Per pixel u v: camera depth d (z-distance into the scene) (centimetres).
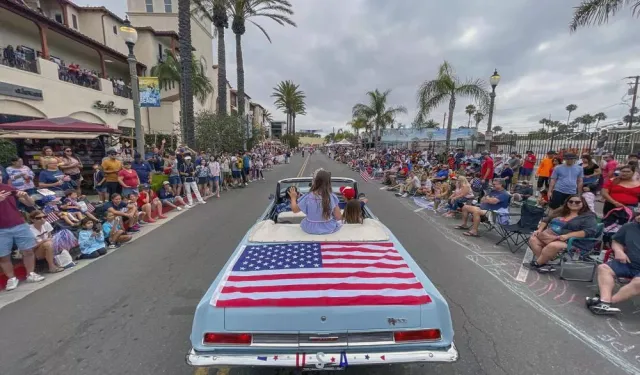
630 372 266
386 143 3541
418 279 246
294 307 216
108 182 841
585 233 447
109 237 599
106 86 1753
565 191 647
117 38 2191
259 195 1233
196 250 584
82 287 434
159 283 446
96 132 1071
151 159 1208
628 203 544
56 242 493
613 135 1138
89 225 555
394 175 1505
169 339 317
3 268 419
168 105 2323
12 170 641
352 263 266
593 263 470
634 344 304
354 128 5509
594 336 317
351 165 2884
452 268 497
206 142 1650
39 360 284
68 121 1032
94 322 347
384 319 217
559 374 263
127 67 2148
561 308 373
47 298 403
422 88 1803
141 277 467
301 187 573
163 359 286
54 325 341
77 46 1738
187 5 1348
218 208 973
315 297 219
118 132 1134
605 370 268
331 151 5472
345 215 359
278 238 316
